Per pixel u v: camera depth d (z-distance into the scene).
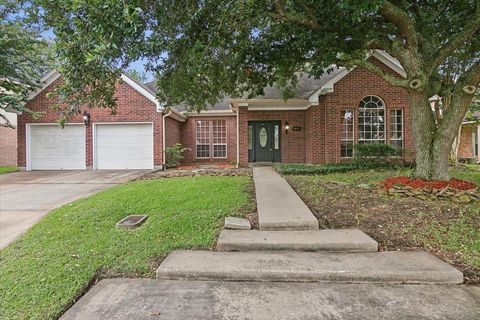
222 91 8.90
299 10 5.75
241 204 5.47
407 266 3.12
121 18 3.18
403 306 2.52
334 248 3.66
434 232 4.03
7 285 2.98
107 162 13.36
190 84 6.46
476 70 5.79
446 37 6.95
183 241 3.97
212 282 3.05
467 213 4.72
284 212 4.83
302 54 6.88
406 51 5.98
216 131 16.41
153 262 3.45
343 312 2.44
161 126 13.01
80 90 4.31
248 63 7.08
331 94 11.48
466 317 2.34
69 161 13.38
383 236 3.99
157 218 4.84
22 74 12.02
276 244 3.71
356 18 4.12
